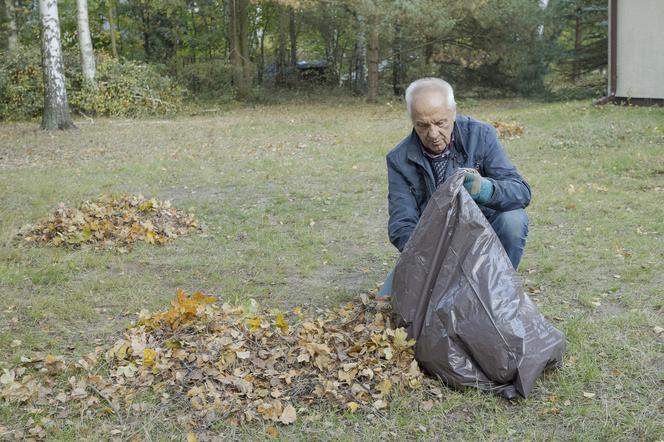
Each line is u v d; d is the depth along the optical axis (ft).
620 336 13.20
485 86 83.30
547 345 11.14
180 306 13.23
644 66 50.78
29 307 15.85
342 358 11.74
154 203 24.12
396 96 83.30
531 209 23.71
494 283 11.10
